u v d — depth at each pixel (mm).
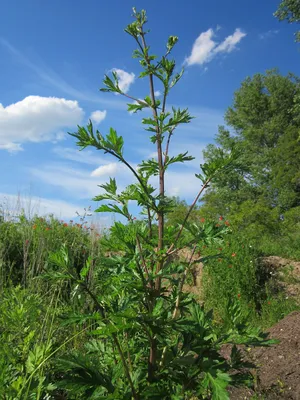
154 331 1858
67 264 1899
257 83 33844
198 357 1979
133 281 1921
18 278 5641
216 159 2072
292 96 33000
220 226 2078
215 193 28219
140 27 2273
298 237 13555
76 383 1812
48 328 3320
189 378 1946
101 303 2084
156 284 2020
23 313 2730
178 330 1948
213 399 1762
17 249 6406
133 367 2168
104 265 2029
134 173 2051
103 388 1854
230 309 2168
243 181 28156
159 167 2160
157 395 1854
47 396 2213
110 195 2123
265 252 9805
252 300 7070
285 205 26047
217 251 7570
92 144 1975
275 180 26453
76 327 3615
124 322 1840
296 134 27562
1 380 2080
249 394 3463
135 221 2232
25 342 2531
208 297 7145
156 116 2182
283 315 6461
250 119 33562
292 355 3836
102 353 2268
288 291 7578
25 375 2271
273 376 3594
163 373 1971
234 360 2109
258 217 17578
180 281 2154
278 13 19797
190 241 2064
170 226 2230
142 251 2098
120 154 2002
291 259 9453
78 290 1879
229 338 2061
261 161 29250
